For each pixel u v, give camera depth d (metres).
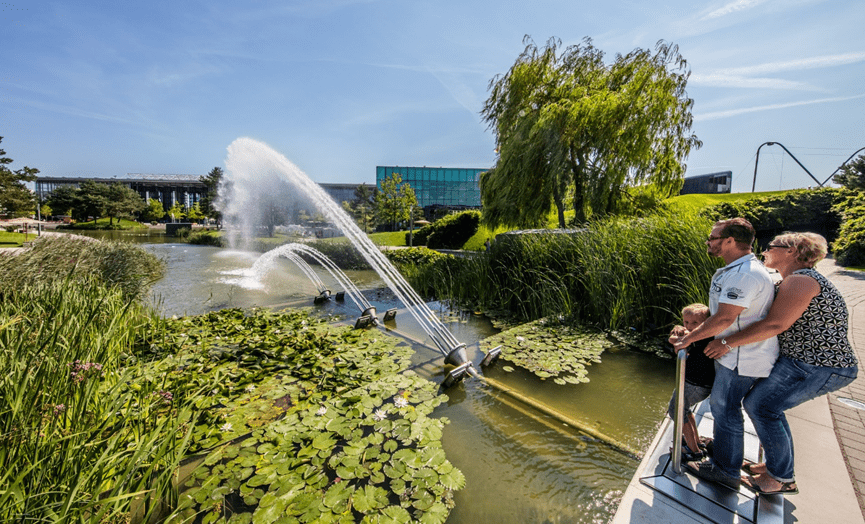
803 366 1.68
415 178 57.84
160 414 2.76
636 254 5.89
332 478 2.24
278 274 11.47
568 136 12.32
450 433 2.82
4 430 1.85
